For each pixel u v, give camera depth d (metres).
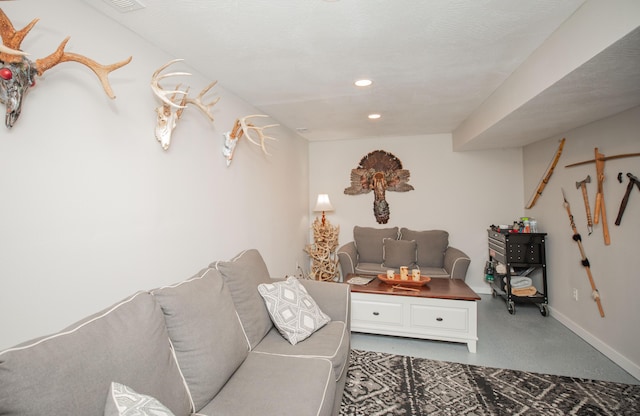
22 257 1.10
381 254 4.33
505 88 2.42
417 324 2.82
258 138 3.05
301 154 4.54
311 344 1.85
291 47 1.83
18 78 1.02
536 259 3.49
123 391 0.89
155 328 1.19
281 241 3.63
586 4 1.43
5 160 1.05
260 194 3.07
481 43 1.81
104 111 1.42
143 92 1.66
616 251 2.46
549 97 1.97
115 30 1.50
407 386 2.17
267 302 2.00
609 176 2.53
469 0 1.40
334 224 4.89
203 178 2.15
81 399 0.84
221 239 2.36
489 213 4.32
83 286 1.31
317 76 2.28
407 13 1.50
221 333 1.48
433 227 4.52
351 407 1.95
